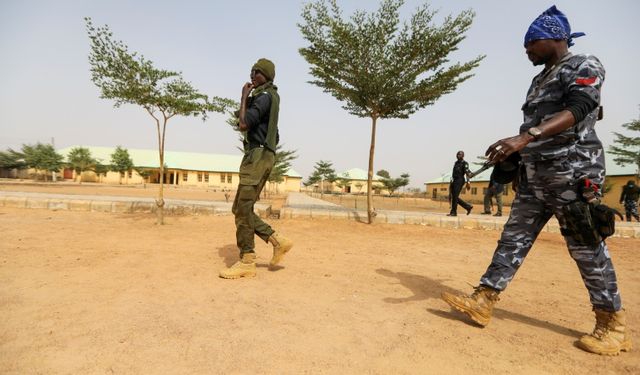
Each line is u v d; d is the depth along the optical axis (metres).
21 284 2.98
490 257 5.47
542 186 2.29
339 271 3.99
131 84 6.97
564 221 2.24
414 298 3.10
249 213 3.50
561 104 2.20
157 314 2.42
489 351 2.09
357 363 1.86
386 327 2.38
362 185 81.44
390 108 9.45
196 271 3.63
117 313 2.41
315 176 70.62
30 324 2.18
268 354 1.91
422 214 10.95
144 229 6.61
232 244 5.33
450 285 3.60
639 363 2.03
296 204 15.33
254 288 3.14
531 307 3.02
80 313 2.38
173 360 1.80
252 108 3.45
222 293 2.95
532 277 4.22
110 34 6.78
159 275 3.41
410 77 9.08
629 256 6.22
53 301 2.60
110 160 61.59
